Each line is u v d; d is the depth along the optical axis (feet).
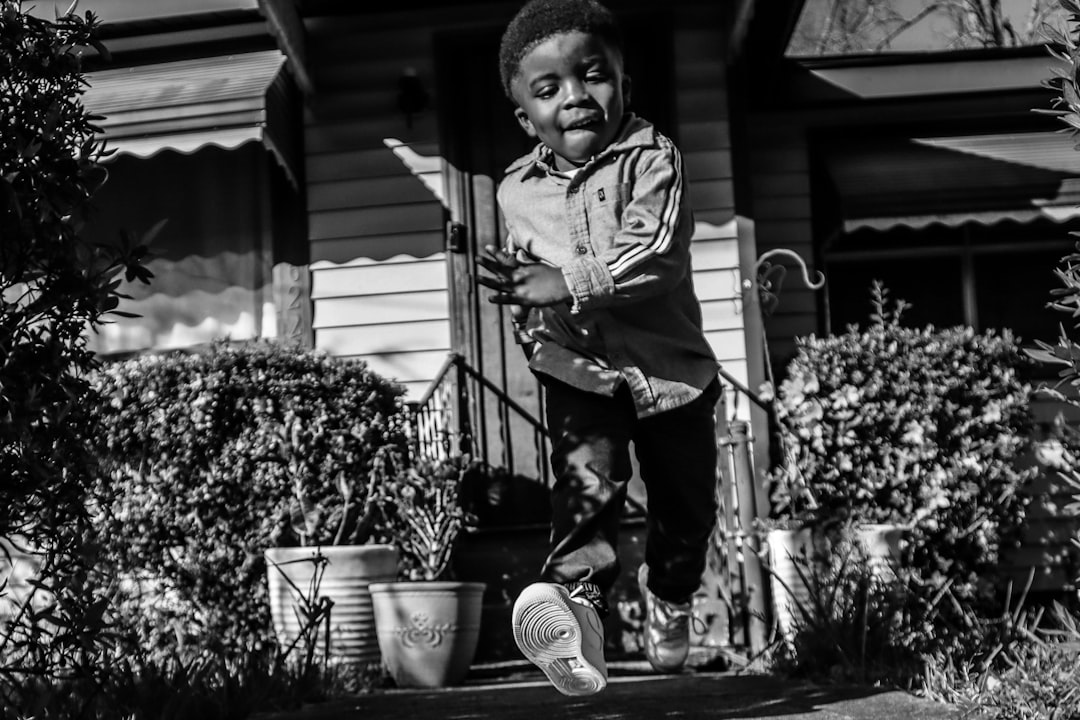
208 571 22.24
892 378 24.44
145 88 25.04
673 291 11.37
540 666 10.28
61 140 10.29
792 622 18.19
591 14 10.98
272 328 27.32
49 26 10.48
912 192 26.66
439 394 26.27
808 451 23.82
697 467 11.90
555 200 11.19
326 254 27.25
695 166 26.58
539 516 25.91
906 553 22.29
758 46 27.96
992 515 24.39
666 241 10.33
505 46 11.23
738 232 26.25
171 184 27.96
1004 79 28.25
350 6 26.84
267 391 22.68
